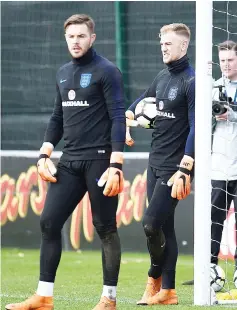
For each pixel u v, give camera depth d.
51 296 22.16
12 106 43.03
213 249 29.05
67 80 22.05
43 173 22.16
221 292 28.25
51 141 22.84
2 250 42.16
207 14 24.25
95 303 25.30
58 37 42.19
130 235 40.22
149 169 24.78
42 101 42.47
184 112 24.23
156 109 24.66
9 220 42.56
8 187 42.56
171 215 24.84
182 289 29.64
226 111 28.53
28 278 33.19
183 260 38.59
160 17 40.47
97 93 21.80
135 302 25.95
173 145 24.25
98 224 22.05
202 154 24.28
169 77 24.66
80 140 21.89
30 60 42.72
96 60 21.97
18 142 42.81
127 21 41.00
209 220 24.38
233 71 29.09
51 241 22.14
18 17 42.91
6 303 25.66
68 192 22.00
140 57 40.81
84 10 41.72
